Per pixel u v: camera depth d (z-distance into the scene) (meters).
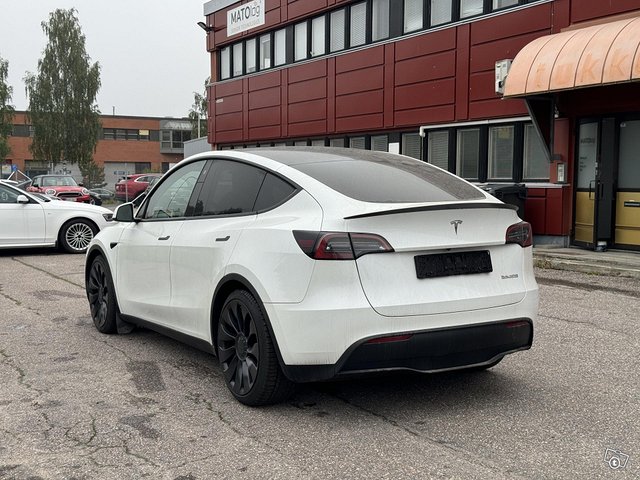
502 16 12.60
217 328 4.48
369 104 16.11
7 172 61.72
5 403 4.29
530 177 12.66
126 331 6.16
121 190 45.06
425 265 3.85
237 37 21.25
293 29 18.88
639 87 10.37
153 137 67.94
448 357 3.89
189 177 5.23
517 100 12.45
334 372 3.70
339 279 3.69
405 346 3.72
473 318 3.93
